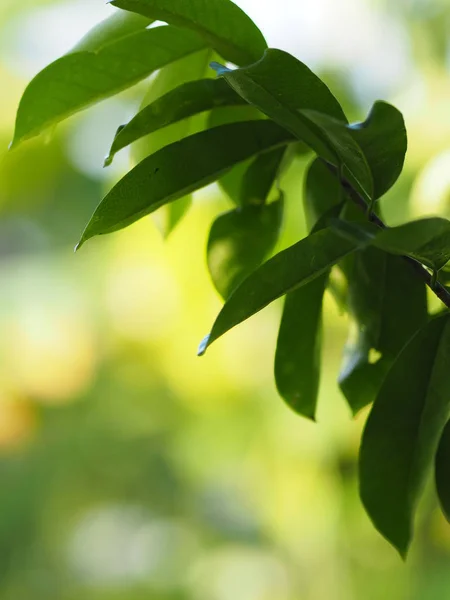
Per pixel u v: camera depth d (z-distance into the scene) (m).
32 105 0.76
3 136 1.81
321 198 0.79
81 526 2.24
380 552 1.67
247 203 0.79
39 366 1.88
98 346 1.86
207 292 1.69
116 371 1.88
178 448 1.97
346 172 0.72
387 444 0.72
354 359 0.79
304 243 0.67
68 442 2.04
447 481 0.71
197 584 2.24
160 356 1.77
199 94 0.74
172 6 0.73
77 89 0.76
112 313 1.79
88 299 1.87
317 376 0.77
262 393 1.69
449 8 1.57
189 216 1.62
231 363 1.70
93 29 0.76
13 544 2.19
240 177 0.80
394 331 0.78
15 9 1.78
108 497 2.20
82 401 1.95
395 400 0.72
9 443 1.97
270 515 1.73
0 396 1.90
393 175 0.69
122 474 2.14
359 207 0.76
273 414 1.67
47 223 2.00
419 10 1.60
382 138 0.67
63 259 1.95
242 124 0.74
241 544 2.18
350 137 0.67
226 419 1.76
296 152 0.79
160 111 0.74
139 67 0.77
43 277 1.94
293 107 0.70
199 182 0.73
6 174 1.87
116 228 0.72
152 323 1.74
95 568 2.28
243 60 0.76
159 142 0.81
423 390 0.72
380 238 0.63
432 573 1.67
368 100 1.63
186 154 0.73
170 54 0.77
